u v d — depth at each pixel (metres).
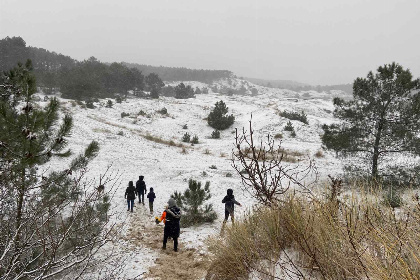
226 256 2.91
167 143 29.94
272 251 2.40
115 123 34.94
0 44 62.09
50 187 4.30
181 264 5.95
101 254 5.87
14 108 4.47
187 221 9.24
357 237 1.73
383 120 13.35
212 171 19.44
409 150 12.80
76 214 3.42
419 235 1.58
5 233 3.23
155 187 15.61
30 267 3.51
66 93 48.72
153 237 7.81
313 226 2.10
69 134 4.72
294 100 72.12
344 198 2.27
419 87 13.16
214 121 38.41
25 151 4.05
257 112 47.50
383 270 1.42
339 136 14.16
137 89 71.62
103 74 66.56
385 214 1.93
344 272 1.64
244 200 11.11
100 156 21.06
